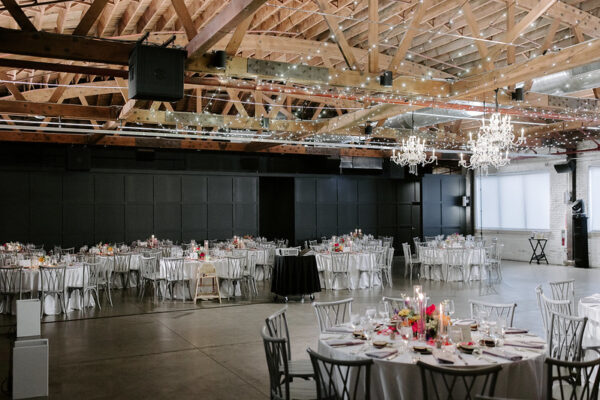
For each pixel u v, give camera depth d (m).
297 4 8.12
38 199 14.50
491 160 11.24
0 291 8.89
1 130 13.10
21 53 5.71
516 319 8.16
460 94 7.91
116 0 7.28
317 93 8.66
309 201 18.12
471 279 12.98
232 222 16.91
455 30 8.91
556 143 15.42
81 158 14.42
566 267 15.53
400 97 8.80
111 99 14.88
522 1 7.43
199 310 9.32
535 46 9.19
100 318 8.68
